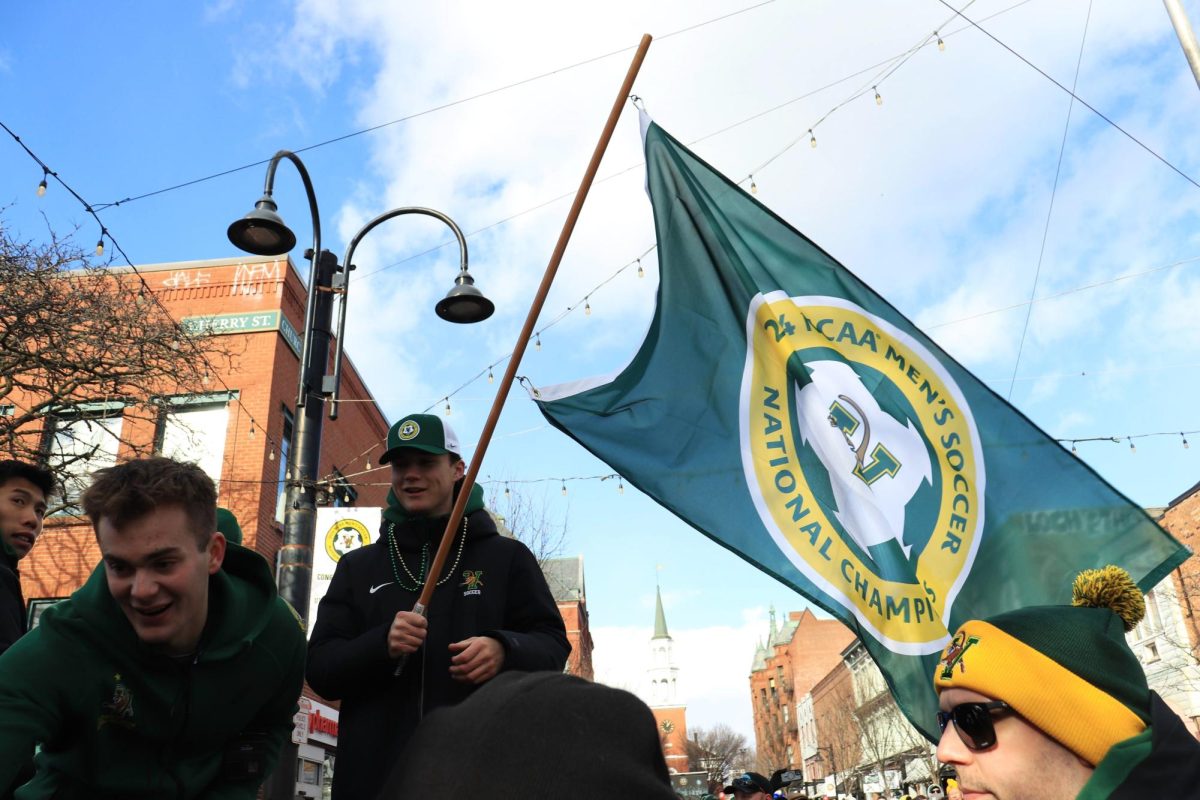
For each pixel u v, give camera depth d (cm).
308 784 1661
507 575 358
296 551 723
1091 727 195
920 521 508
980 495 509
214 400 1617
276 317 1673
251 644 277
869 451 521
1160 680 2533
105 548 243
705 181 572
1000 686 201
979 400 527
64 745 261
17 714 237
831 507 509
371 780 323
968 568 497
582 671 3488
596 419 517
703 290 551
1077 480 506
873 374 536
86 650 252
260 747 287
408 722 329
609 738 79
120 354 1292
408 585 359
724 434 521
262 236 691
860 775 5506
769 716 10875
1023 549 496
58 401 1311
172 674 262
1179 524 2433
